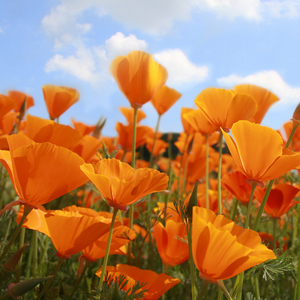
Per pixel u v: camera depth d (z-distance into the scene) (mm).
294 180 561
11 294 318
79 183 339
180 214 365
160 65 451
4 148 455
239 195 473
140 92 445
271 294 534
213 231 309
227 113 405
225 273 316
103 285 341
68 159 326
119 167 364
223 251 311
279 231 640
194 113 529
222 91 403
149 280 388
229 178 473
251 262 306
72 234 348
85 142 507
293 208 564
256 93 450
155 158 887
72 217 343
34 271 442
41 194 333
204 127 524
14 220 551
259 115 454
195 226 315
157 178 364
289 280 522
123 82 447
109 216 438
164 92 655
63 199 566
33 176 326
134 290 341
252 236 331
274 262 372
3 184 545
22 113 538
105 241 388
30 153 321
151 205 679
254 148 348
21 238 413
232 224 338
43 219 364
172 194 615
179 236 396
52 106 529
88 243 352
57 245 354
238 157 356
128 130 696
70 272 515
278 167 346
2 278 342
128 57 442
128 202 350
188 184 798
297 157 337
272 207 458
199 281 477
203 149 805
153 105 685
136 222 597
